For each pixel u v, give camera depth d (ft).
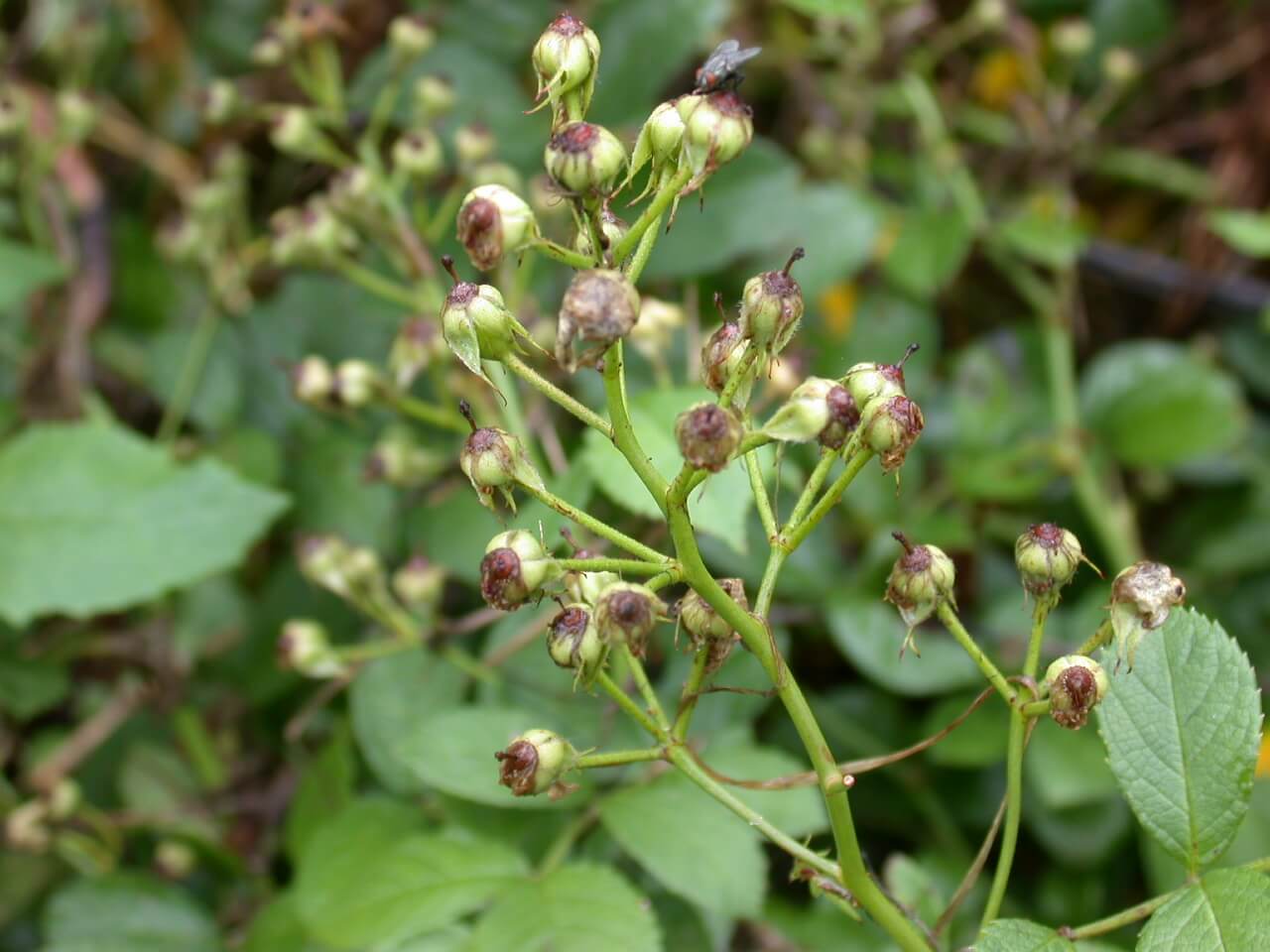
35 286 1.05
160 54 1.31
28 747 1.06
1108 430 1.12
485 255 0.48
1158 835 0.56
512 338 0.51
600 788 0.75
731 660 0.81
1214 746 0.56
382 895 0.69
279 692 1.00
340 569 0.83
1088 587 1.08
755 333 0.50
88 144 1.32
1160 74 1.35
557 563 0.52
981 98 1.38
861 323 1.16
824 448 0.55
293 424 1.08
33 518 0.91
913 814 0.98
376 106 1.07
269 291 1.23
